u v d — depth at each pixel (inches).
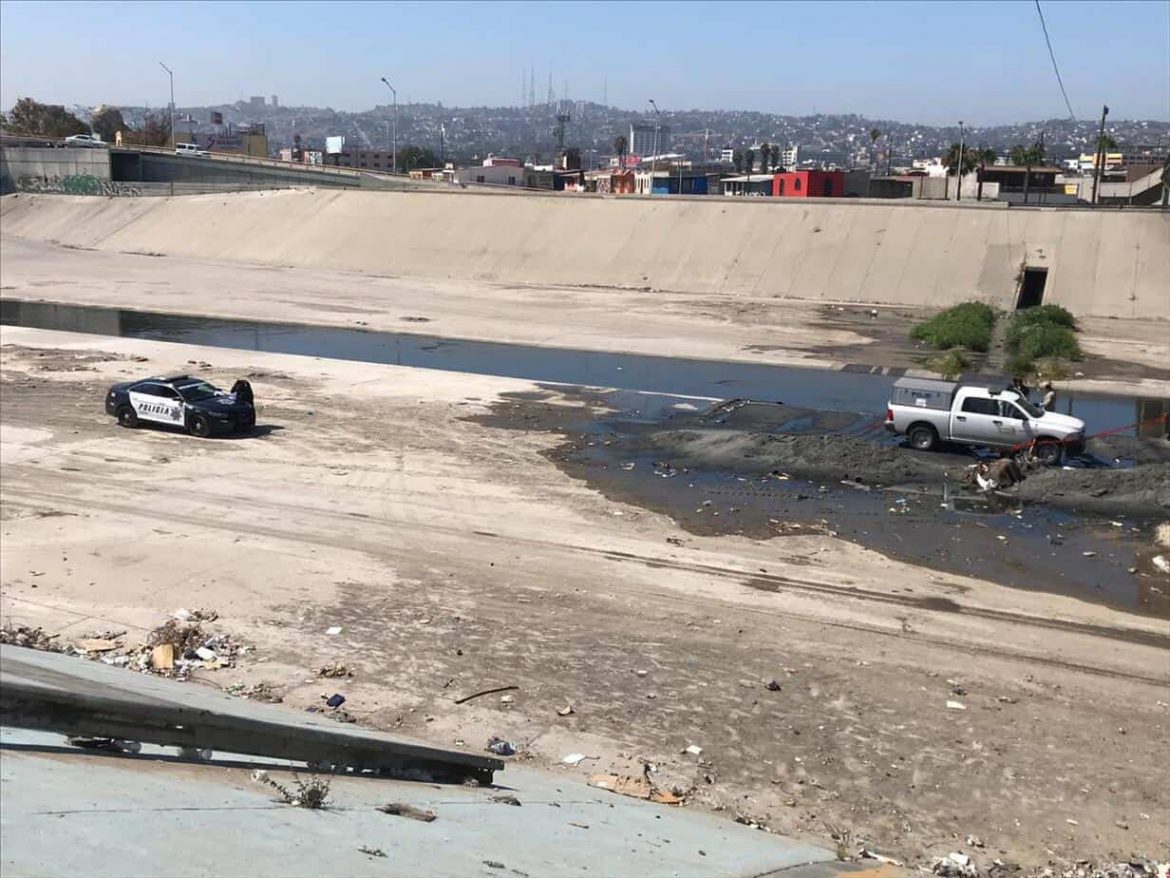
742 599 778.2
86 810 181.9
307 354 1910.7
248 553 848.3
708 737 567.8
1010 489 1076.5
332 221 3543.3
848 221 2906.0
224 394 1288.1
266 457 1160.8
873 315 2431.1
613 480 1108.5
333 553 855.7
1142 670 671.8
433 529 927.0
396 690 611.5
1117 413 1549.0
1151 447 1261.1
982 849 470.6
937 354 1993.1
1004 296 2513.5
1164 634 732.0
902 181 4517.7
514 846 259.3
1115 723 598.2
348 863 194.9
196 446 1200.8
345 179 4318.4
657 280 2859.3
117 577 783.1
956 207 2854.3
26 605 721.0
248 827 202.7
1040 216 2746.1
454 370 1782.7
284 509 973.2
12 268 3221.0
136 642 665.6
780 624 731.4
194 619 707.4
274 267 3321.9
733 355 1957.4
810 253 2819.9
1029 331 2041.1
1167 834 490.3
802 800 506.0
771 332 2206.0
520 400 1512.1
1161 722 601.3
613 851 287.7
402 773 339.3
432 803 297.7
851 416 1437.0
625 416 1421.0
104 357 1758.1
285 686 609.6
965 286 2581.2
